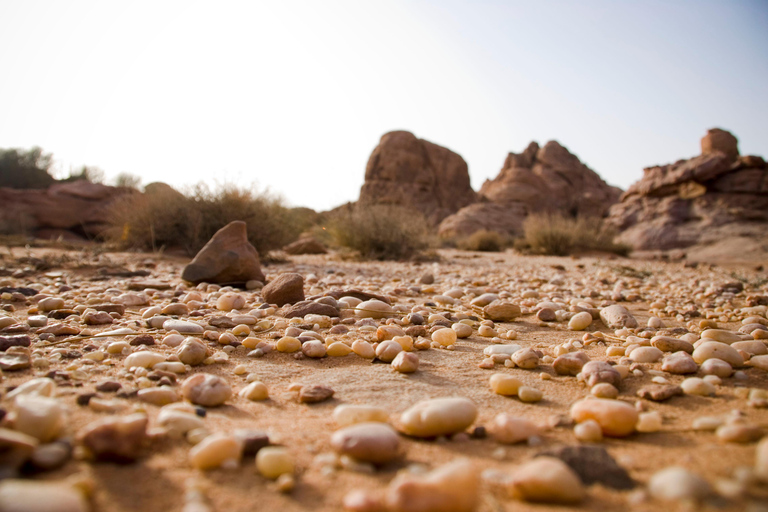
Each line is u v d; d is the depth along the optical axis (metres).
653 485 1.26
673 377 2.37
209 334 3.06
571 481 1.24
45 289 4.87
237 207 9.86
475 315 4.07
